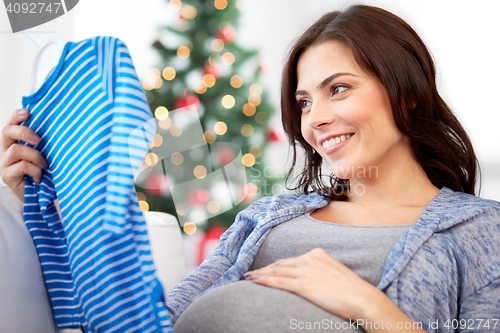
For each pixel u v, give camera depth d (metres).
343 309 0.74
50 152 0.83
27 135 0.83
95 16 3.50
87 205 0.73
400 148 0.99
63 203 0.79
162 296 0.70
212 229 2.55
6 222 0.84
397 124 0.93
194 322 0.78
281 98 1.20
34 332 0.81
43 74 0.85
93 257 0.72
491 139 3.10
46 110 0.83
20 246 0.84
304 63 1.01
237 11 2.79
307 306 0.74
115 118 0.73
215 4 2.74
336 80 0.94
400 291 0.80
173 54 2.70
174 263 1.27
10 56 2.46
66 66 0.80
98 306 0.72
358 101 0.92
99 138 0.73
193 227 2.54
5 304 0.77
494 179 3.04
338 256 0.90
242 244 1.13
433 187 1.01
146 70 3.74
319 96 0.97
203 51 2.71
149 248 0.72
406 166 1.00
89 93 0.77
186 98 2.62
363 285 0.75
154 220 1.32
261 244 1.03
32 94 0.83
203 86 2.67
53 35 2.90
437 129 0.99
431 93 0.99
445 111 1.04
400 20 0.98
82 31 3.33
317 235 0.97
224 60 2.71
